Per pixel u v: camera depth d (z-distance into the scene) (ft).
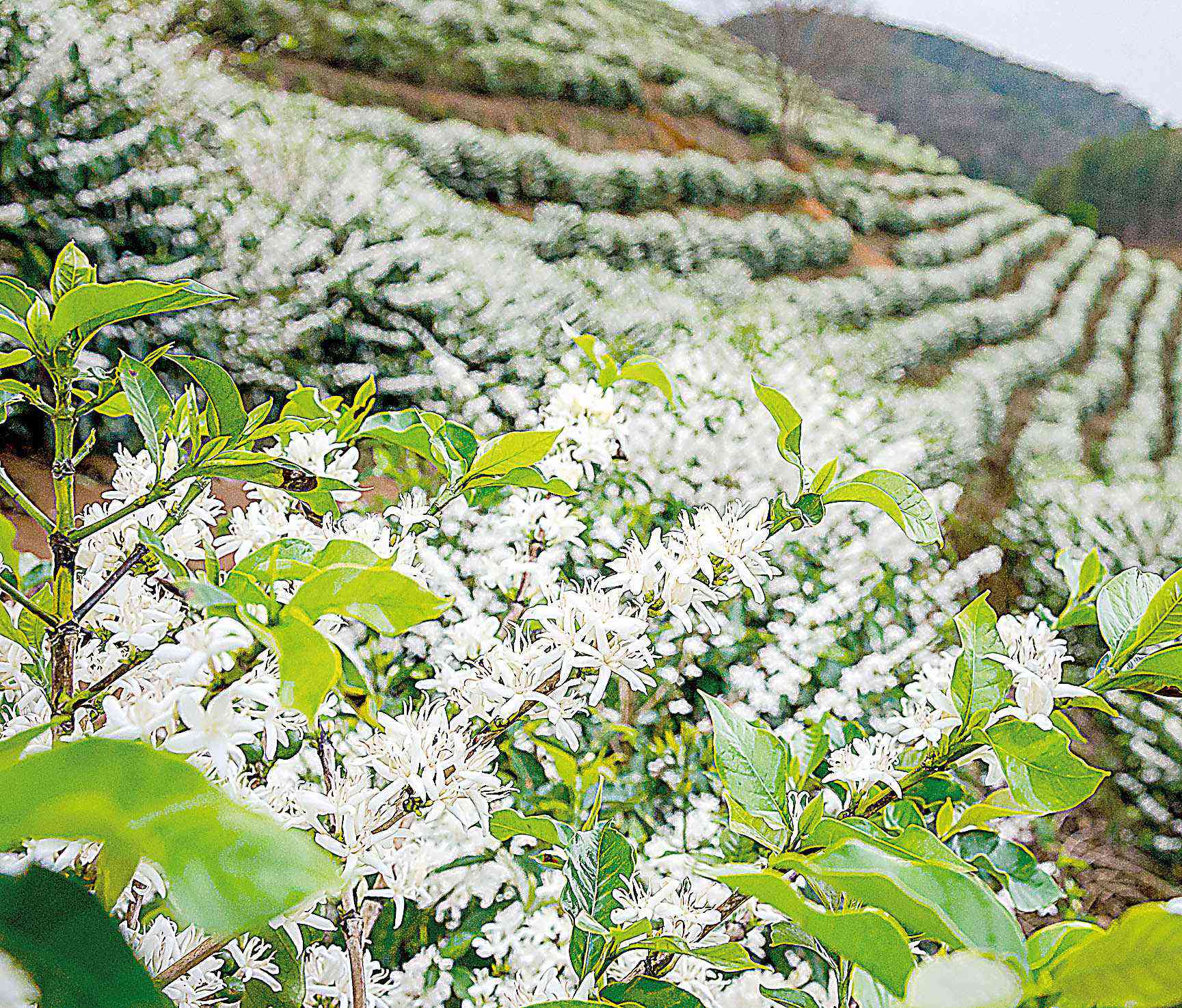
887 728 7.26
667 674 7.01
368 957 3.20
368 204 20.31
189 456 2.51
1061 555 2.77
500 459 3.11
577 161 44.75
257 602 1.56
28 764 0.88
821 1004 2.29
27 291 2.00
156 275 15.88
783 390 12.51
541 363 16.63
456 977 5.02
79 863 1.86
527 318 19.25
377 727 2.53
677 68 71.36
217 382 2.35
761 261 50.60
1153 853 12.26
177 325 15.01
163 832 0.90
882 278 53.11
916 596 10.17
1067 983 1.18
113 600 2.45
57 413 2.09
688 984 2.78
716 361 12.38
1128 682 2.26
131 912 1.96
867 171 77.20
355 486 3.06
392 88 45.73
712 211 55.57
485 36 57.47
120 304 1.95
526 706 2.66
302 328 16.01
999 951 1.22
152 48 20.29
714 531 2.75
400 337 16.47
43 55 15.83
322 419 3.30
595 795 5.36
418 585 1.53
